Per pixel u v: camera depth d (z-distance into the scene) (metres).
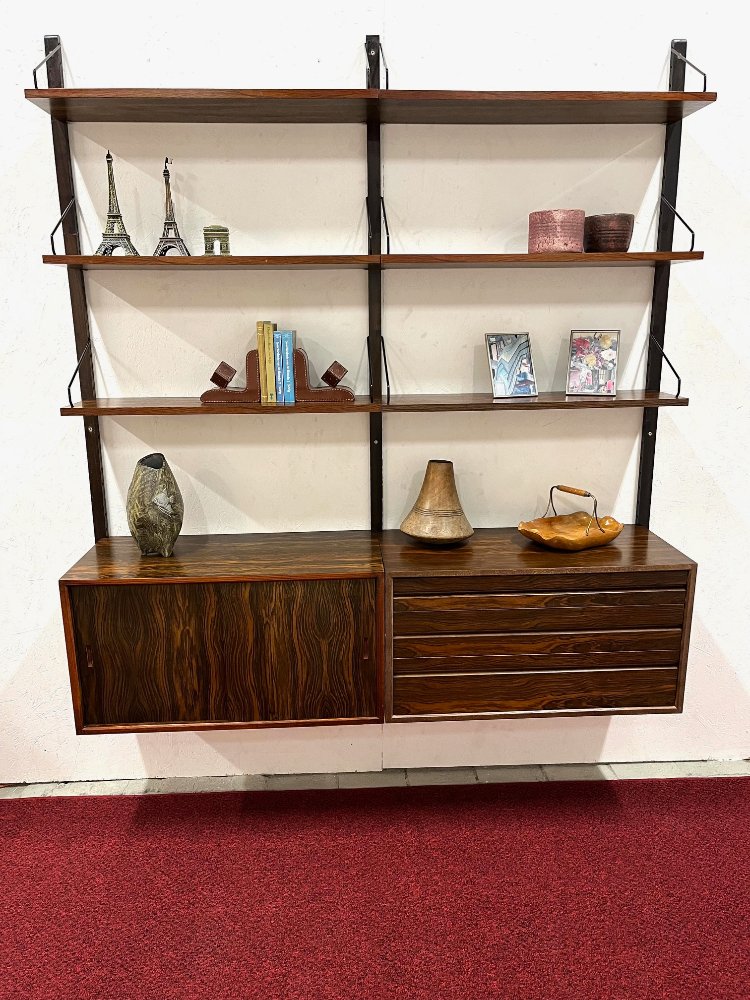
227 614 2.03
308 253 2.17
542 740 2.55
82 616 2.01
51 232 2.03
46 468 2.27
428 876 2.06
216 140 2.08
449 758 2.55
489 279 2.21
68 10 2.00
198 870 2.10
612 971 1.76
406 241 2.17
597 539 2.16
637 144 2.14
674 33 2.09
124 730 2.08
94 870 2.10
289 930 1.89
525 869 2.08
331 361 2.24
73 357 2.20
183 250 2.00
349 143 2.10
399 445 2.31
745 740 2.57
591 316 2.25
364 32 2.05
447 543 2.20
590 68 2.10
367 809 2.34
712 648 2.52
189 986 1.74
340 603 2.04
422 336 2.24
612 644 2.11
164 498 2.10
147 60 2.04
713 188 2.19
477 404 2.00
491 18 2.05
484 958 1.80
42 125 2.05
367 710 2.13
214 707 2.10
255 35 2.04
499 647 2.09
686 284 2.24
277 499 2.34
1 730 2.44
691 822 2.27
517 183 2.15
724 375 2.31
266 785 2.47
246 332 2.20
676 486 2.39
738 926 1.89
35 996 1.72
